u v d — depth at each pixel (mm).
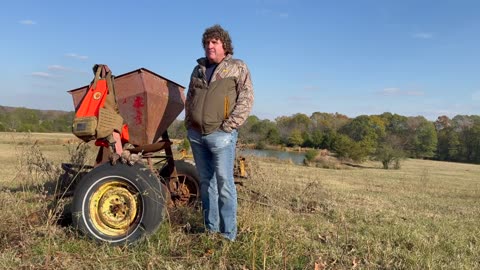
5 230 4152
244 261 3803
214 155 4160
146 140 4918
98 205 4254
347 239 4945
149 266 3574
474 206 10164
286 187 8180
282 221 5262
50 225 4242
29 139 7305
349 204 8320
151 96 4781
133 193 4254
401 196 11562
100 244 4113
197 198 5598
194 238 4238
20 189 6684
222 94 4082
